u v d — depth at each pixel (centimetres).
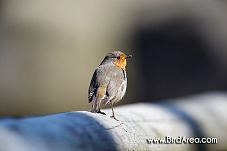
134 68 1602
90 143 416
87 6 1641
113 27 1634
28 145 341
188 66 1641
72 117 437
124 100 1575
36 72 1520
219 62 1656
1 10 1581
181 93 1627
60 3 1622
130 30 1639
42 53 1540
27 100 1493
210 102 845
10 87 1489
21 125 360
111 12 1653
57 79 1523
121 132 476
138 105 673
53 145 362
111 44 1605
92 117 458
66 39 1570
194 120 690
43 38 1560
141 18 1658
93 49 1582
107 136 448
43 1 1614
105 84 651
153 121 595
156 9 1675
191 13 1678
